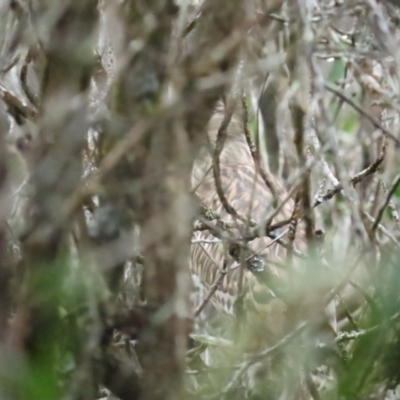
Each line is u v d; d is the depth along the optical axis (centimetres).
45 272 306
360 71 566
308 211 429
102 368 363
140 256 414
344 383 376
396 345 369
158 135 317
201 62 325
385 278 390
